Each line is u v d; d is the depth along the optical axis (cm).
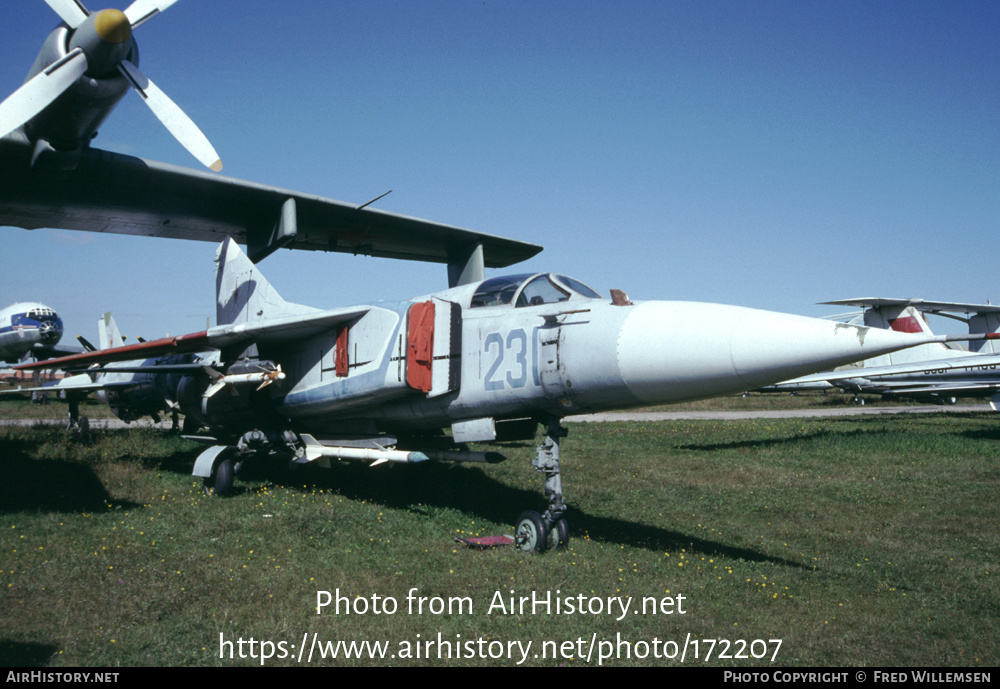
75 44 823
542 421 850
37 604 535
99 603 536
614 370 693
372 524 813
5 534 746
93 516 847
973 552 766
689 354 641
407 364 856
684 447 1788
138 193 1221
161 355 1122
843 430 2275
